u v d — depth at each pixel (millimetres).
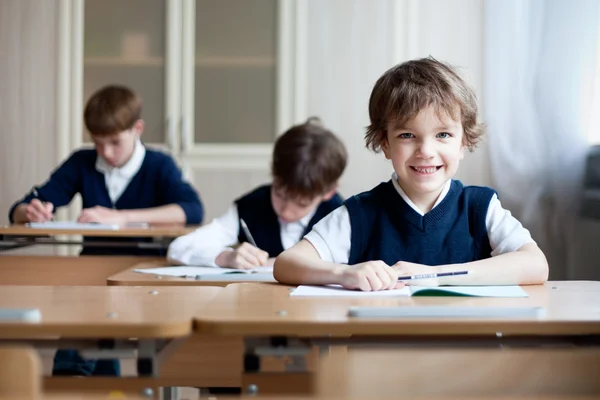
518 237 1908
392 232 1948
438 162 1865
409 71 1900
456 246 1948
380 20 4727
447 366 1062
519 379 1074
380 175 4730
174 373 2213
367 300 1471
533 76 3789
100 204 3775
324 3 4727
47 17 4719
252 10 4645
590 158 3580
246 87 4660
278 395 1303
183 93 4648
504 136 4055
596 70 3574
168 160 3842
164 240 3266
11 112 4758
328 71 4738
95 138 3695
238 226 2924
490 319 1233
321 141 2904
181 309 1362
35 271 2949
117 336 1209
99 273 2945
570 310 1342
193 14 4641
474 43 4727
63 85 4707
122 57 4672
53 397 1035
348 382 1051
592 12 3553
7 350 1033
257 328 1226
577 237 3609
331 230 1944
